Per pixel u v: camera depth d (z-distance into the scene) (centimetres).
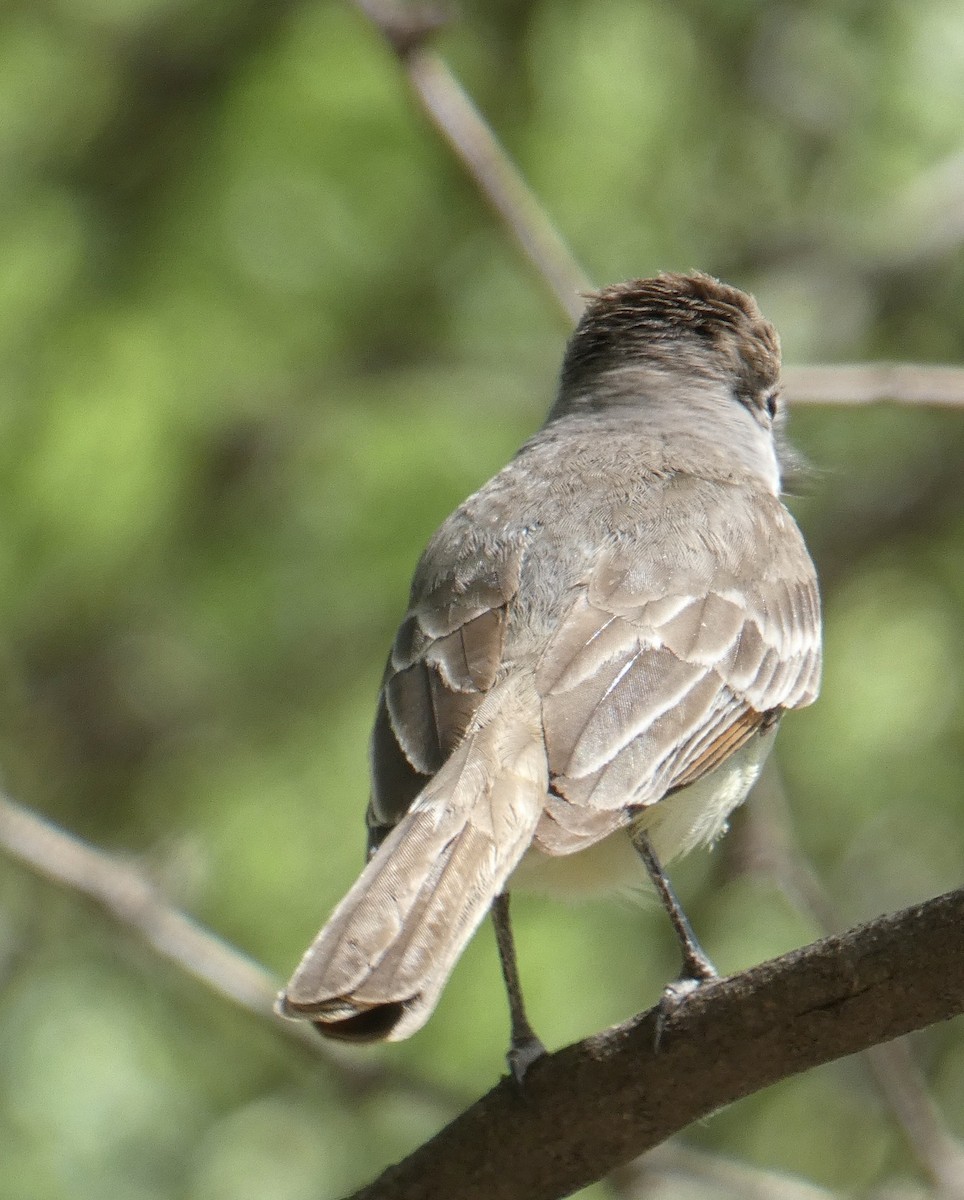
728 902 1297
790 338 1480
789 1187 895
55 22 1470
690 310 854
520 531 716
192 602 1442
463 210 1407
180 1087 1302
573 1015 1195
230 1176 1266
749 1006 570
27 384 1337
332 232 1386
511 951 664
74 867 961
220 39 1427
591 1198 981
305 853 1351
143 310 1352
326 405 1431
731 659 693
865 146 1484
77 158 1422
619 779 632
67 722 1539
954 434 1510
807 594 751
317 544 1424
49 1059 1289
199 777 1482
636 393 828
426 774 632
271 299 1377
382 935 556
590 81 1423
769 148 1510
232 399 1383
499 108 1416
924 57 1450
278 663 1479
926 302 1534
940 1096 1359
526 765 620
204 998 1303
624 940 1280
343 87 1368
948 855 1397
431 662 666
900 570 1489
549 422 842
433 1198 605
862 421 1505
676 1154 902
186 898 1162
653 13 1442
